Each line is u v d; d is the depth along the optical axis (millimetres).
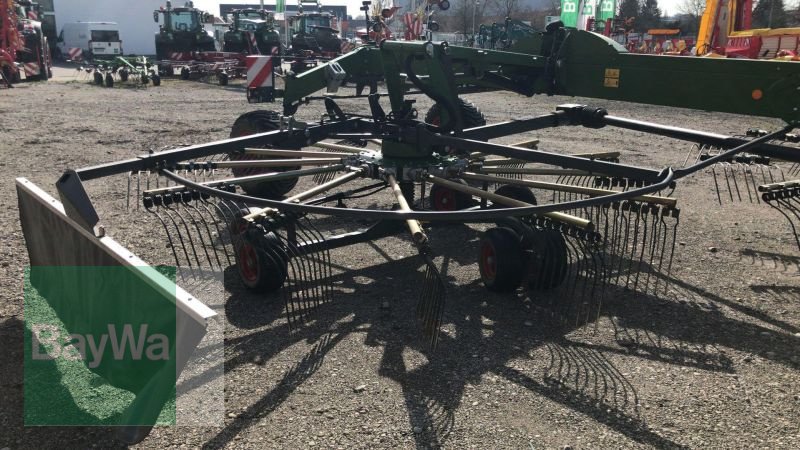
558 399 3396
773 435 3113
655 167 9219
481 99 18188
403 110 5441
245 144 4902
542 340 4059
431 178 5082
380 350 3900
